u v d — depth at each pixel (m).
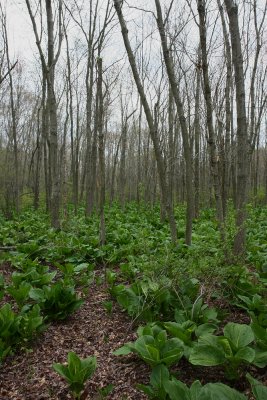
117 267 6.94
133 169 31.36
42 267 5.82
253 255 6.46
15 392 3.25
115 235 8.66
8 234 9.70
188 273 4.33
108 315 4.74
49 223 11.35
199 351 3.00
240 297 4.11
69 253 7.32
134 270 5.80
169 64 6.64
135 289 4.61
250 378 2.47
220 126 10.15
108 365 3.59
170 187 13.90
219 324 4.10
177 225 11.03
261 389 2.36
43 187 29.09
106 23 13.59
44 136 15.49
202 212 14.76
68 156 32.28
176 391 2.43
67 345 4.04
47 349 3.96
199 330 3.46
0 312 3.82
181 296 4.28
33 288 4.73
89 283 5.61
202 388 2.38
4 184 21.67
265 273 4.95
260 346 3.18
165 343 3.13
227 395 2.32
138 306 4.32
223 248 4.48
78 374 2.86
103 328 4.39
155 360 2.96
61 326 4.48
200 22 5.39
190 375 3.31
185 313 3.89
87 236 8.63
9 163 23.06
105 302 4.70
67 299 4.59
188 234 6.89
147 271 4.30
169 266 4.34
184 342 3.31
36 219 13.18
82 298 4.95
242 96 5.36
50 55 9.70
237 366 3.07
